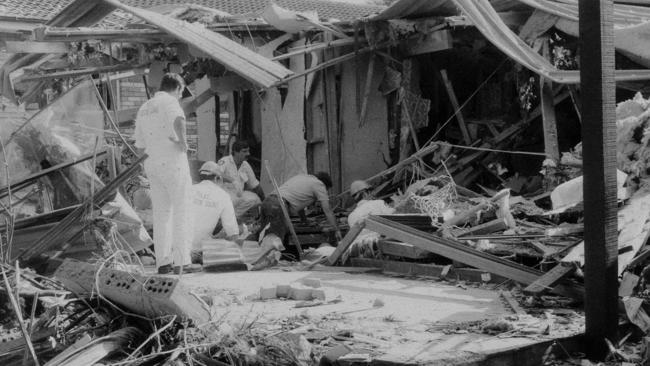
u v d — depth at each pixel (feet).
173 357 15.34
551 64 36.11
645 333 16.97
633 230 19.19
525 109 40.09
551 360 15.65
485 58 44.14
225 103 56.18
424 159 42.29
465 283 23.16
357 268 27.40
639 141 23.36
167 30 37.11
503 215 26.58
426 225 27.86
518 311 18.49
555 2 37.78
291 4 61.21
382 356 14.79
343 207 42.16
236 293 22.56
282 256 34.37
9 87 42.47
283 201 34.35
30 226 24.95
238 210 39.70
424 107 42.09
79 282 18.34
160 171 26.48
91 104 39.29
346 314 19.10
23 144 30.12
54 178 29.50
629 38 33.30
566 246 21.85
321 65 38.70
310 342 16.37
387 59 42.52
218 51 36.47
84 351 15.43
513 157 41.45
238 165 41.91
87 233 23.86
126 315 17.53
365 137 43.78
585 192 15.84
